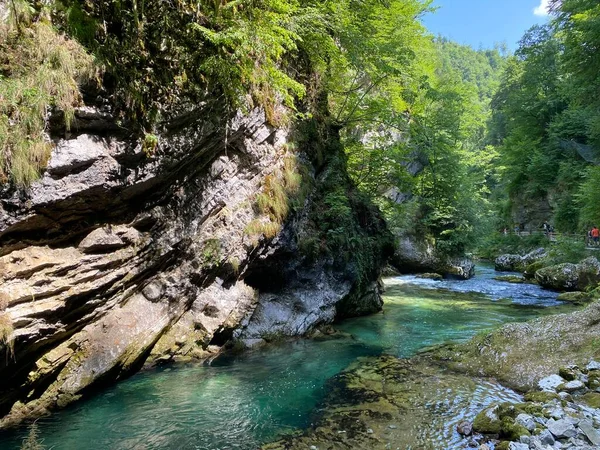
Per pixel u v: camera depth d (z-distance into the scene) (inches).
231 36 274.4
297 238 426.6
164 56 277.7
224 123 333.7
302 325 417.1
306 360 346.0
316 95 544.4
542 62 1283.2
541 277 762.2
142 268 294.0
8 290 204.8
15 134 194.1
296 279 429.4
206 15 301.7
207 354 343.6
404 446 209.8
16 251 212.7
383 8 620.4
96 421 233.5
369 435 221.1
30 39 202.7
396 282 858.8
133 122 255.4
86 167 230.2
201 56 302.5
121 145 250.4
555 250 871.1
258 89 377.7
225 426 230.2
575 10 603.2
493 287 778.8
